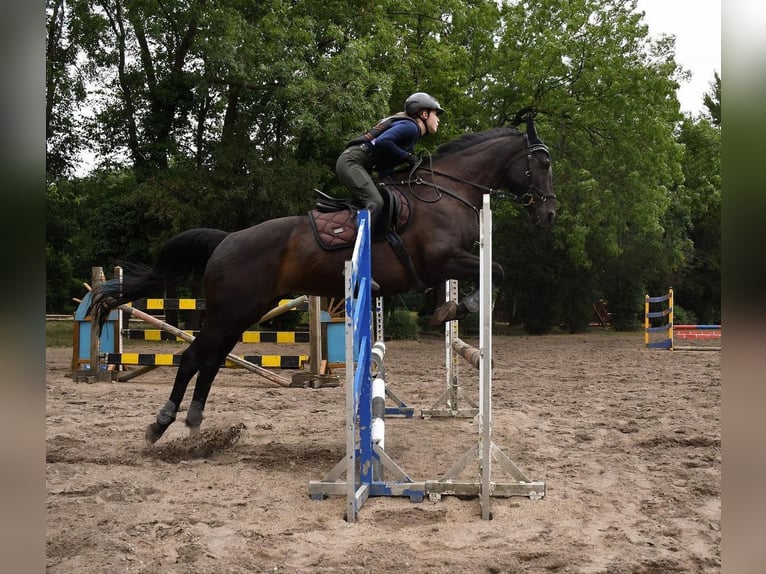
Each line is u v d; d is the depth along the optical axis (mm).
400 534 3676
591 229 25672
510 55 21844
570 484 4723
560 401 8914
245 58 18516
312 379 10281
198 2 19844
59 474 4930
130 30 21984
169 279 6047
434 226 5383
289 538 3592
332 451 5750
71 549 3408
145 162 22797
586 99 21703
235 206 20953
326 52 21484
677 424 7133
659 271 32781
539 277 28500
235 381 11555
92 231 24000
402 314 24578
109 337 11156
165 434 6559
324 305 11031
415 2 22172
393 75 19828
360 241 4273
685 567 3178
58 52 20609
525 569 3172
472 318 27781
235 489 4590
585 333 30250
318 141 20688
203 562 3240
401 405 7766
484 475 3977
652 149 22188
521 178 5934
